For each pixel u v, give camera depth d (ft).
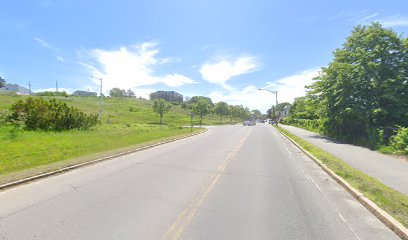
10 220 17.52
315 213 19.47
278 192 24.71
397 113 69.62
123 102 317.01
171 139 74.95
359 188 25.02
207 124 218.59
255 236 15.57
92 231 15.96
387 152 50.34
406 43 73.77
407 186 27.02
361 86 75.87
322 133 100.17
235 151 53.72
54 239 14.93
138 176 30.35
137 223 17.17
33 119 73.97
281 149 59.26
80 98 310.24
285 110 376.68
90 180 28.35
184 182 27.81
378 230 16.79
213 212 19.27
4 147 44.27
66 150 46.65
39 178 29.01
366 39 78.18
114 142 60.13
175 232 15.94
